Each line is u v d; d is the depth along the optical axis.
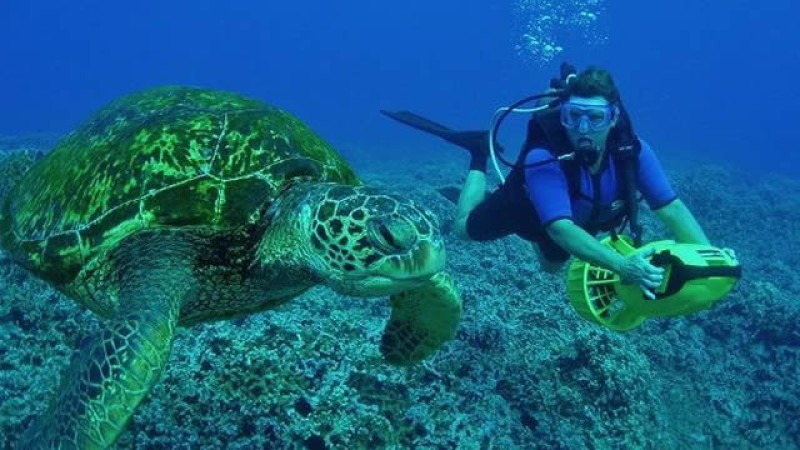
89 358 1.09
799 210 7.23
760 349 3.55
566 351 2.50
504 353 2.47
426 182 6.73
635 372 2.54
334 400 1.84
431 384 2.10
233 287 1.45
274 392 1.83
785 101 38.59
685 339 3.46
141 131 1.48
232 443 1.76
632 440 2.38
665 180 1.95
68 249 1.40
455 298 1.51
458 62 45.41
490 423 2.15
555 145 1.82
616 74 43.28
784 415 3.15
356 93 35.53
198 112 1.52
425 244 1.21
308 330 2.00
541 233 2.15
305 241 1.29
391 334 1.73
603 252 1.61
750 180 11.03
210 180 1.38
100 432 1.05
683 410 2.99
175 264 1.33
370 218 1.21
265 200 1.41
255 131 1.49
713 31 54.16
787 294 4.26
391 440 1.88
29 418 1.85
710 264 1.48
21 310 2.19
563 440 2.30
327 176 1.54
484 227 2.31
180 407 1.79
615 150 1.86
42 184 1.63
